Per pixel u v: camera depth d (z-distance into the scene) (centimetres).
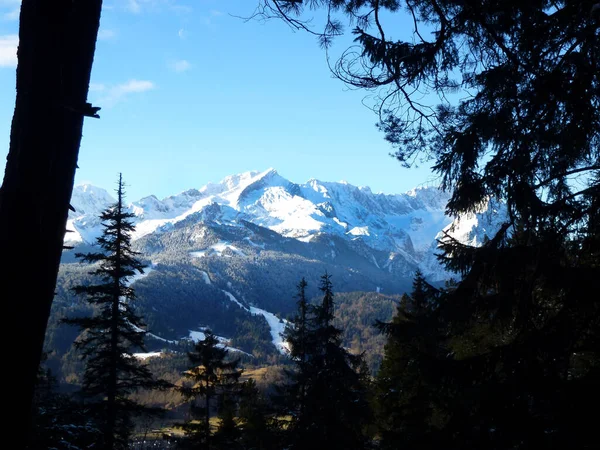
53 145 351
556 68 635
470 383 645
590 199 631
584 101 617
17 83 359
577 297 585
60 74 354
